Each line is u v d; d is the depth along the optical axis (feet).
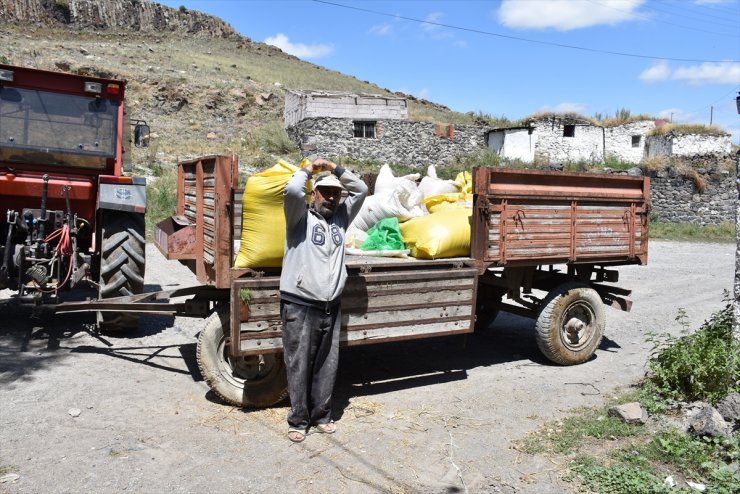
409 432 14.29
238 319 13.88
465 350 21.70
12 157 20.94
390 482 11.92
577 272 21.58
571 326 19.74
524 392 17.30
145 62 117.70
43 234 19.66
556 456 13.23
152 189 53.78
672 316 28.43
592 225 19.88
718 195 90.12
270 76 140.26
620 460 13.00
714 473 12.17
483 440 13.97
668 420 15.15
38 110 21.18
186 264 19.95
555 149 110.32
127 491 11.09
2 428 13.35
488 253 17.61
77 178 21.58
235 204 15.17
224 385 15.02
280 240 14.26
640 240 21.29
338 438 13.82
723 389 16.12
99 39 150.20
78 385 16.28
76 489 11.05
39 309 19.06
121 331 21.71
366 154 94.63
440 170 94.99
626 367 20.06
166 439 13.29
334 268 13.71
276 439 13.58
